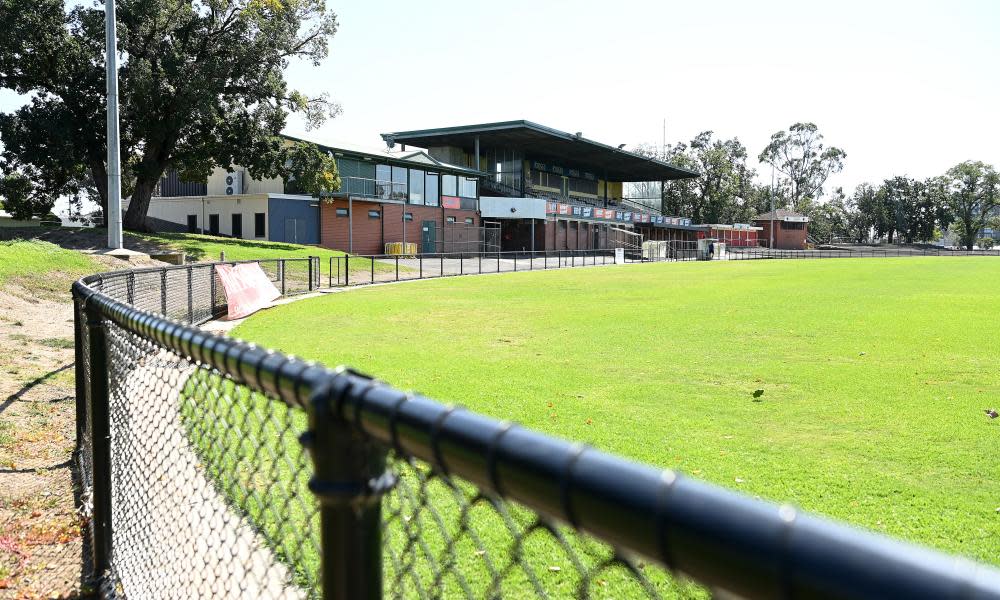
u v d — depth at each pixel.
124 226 35.91
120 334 3.25
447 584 3.42
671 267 45.78
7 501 4.53
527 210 60.28
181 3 34.06
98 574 3.38
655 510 0.69
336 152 45.66
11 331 10.61
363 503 1.22
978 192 119.00
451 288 25.64
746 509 0.63
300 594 2.85
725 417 6.83
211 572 3.11
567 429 6.38
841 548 0.55
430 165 53.31
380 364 9.73
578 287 25.78
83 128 33.16
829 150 135.50
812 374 8.96
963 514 4.37
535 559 3.67
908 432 6.27
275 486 4.24
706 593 3.28
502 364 9.75
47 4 30.84
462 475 0.97
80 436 4.92
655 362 9.88
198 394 4.86
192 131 36.75
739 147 130.50
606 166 81.19
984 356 10.22
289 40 36.84
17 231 31.77
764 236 110.12
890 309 16.83
